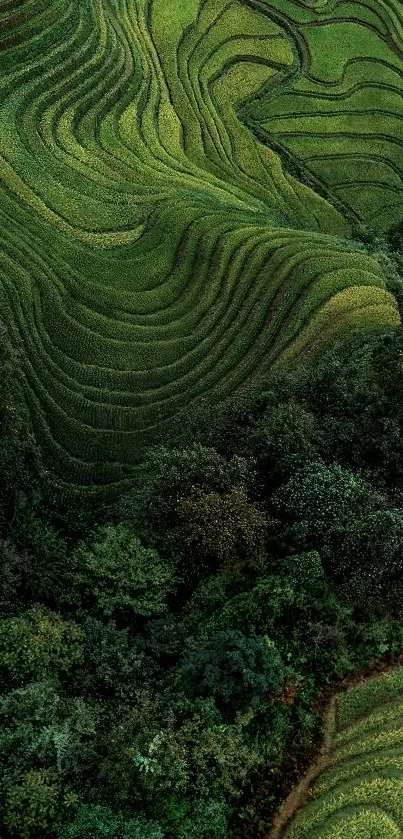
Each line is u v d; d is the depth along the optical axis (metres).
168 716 21.11
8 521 29.27
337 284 48.94
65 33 58.50
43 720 20.55
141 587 26.23
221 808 20.61
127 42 64.12
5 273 44.44
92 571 26.56
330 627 25.31
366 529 26.33
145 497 29.91
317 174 68.44
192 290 48.34
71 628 23.45
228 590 26.17
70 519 34.28
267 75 72.31
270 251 51.16
